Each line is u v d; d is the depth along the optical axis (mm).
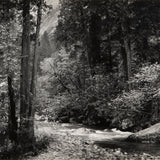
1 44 15023
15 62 14961
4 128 14203
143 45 26797
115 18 27328
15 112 14086
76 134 19109
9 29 15156
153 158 11492
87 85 29047
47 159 11742
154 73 20297
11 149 12547
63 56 34250
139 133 16062
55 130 20297
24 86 13750
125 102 21594
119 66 30312
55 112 28797
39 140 13898
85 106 28078
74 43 33781
